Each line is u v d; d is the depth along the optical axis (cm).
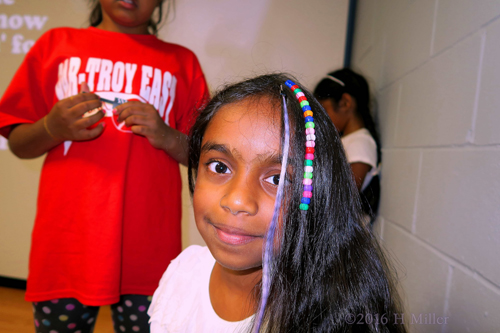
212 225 42
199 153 53
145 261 82
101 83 81
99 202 77
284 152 37
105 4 82
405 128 106
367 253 49
